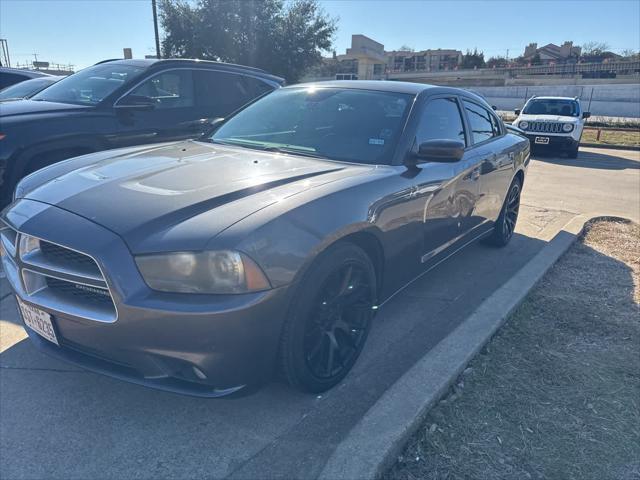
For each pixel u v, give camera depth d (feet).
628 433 7.89
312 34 90.58
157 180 8.45
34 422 7.94
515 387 8.91
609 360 9.90
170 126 18.62
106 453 7.35
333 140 10.81
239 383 7.27
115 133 16.87
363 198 8.71
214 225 6.97
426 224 10.85
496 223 16.06
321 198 8.06
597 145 53.42
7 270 8.64
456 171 11.88
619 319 11.57
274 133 11.51
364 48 200.44
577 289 13.17
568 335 10.79
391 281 10.09
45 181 9.37
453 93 13.33
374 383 9.07
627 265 15.06
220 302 6.72
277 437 7.70
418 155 10.36
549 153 46.73
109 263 6.79
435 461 7.20
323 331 8.34
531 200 24.58
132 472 7.02
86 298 7.34
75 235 7.09
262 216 7.25
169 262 6.73
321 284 7.88
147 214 7.24
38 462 7.16
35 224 7.50
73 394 8.63
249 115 12.75
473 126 13.93
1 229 8.56
